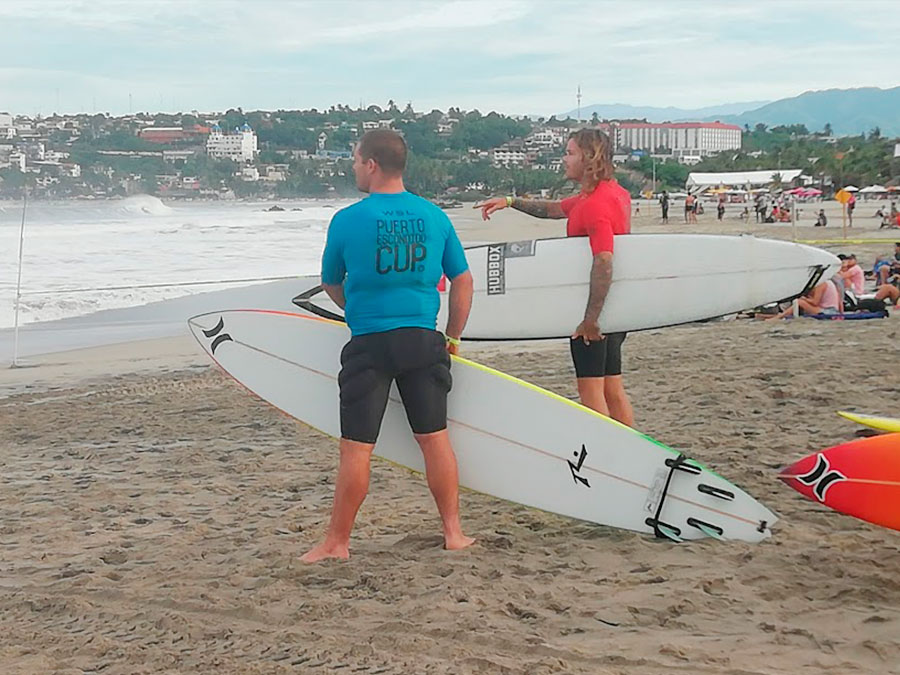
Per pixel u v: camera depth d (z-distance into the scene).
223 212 83.62
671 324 5.73
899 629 3.20
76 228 48.78
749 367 8.56
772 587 3.61
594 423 4.30
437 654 3.17
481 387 4.36
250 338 4.64
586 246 5.73
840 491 3.81
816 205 69.94
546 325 5.82
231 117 193.88
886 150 111.38
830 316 12.36
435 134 186.25
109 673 3.20
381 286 3.94
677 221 56.31
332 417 4.55
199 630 3.50
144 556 4.47
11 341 14.70
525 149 186.75
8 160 113.75
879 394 7.18
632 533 4.31
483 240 43.22
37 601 3.89
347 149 183.00
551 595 3.62
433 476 4.18
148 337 15.06
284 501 5.43
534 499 4.38
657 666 3.00
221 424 7.79
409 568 3.96
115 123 169.62
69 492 5.86
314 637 3.36
